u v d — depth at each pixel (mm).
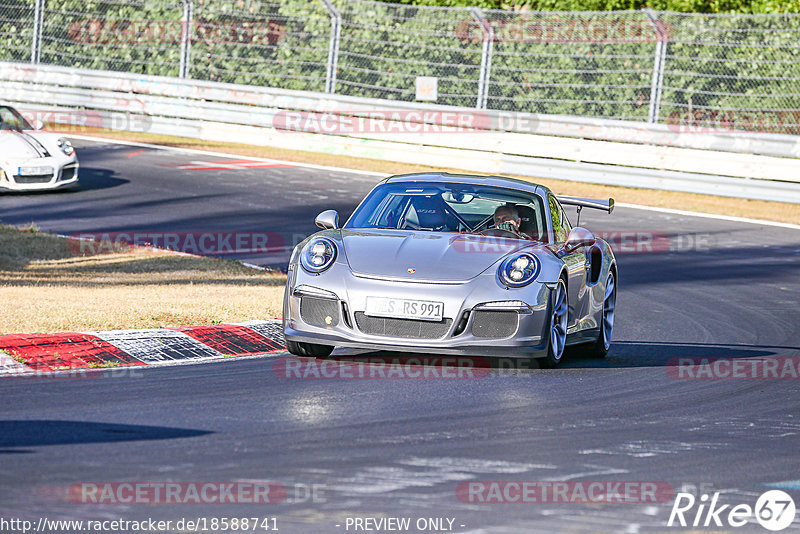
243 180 59438
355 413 17891
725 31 65500
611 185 65062
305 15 74812
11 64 76875
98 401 18062
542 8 80625
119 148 68812
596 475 14773
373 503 13031
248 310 27719
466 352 21391
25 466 13945
